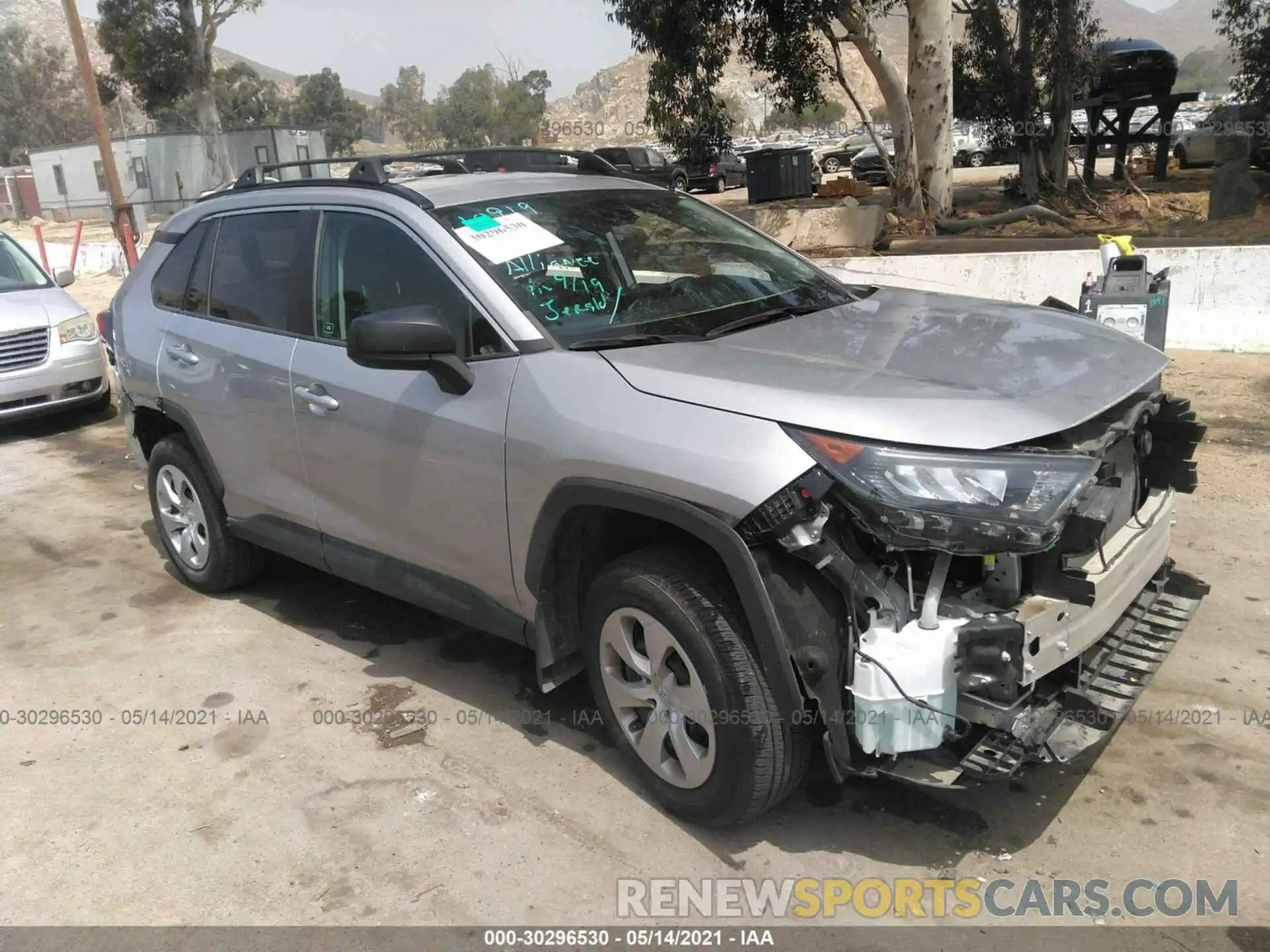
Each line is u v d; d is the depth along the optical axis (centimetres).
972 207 1711
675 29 1330
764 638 264
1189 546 485
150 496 517
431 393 343
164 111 4166
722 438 270
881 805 315
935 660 253
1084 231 1293
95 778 349
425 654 431
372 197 378
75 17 1639
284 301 409
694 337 329
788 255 421
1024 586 271
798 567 265
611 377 300
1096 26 1622
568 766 343
